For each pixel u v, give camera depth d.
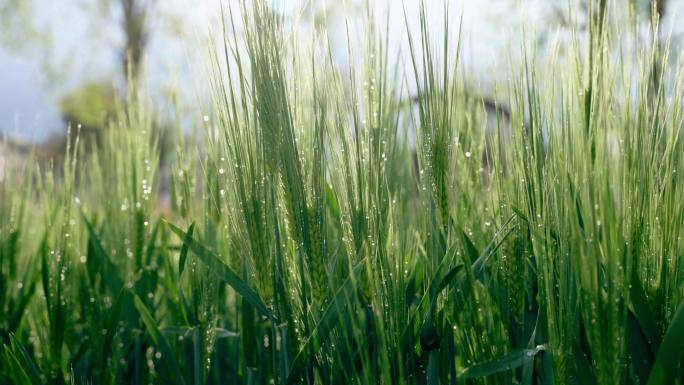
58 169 1.28
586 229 0.82
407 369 0.89
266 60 0.89
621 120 0.84
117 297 1.10
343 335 0.89
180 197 1.14
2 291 1.19
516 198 0.92
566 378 0.85
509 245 0.91
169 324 1.19
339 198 0.91
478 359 0.91
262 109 0.89
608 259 0.81
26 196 1.28
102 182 1.29
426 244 0.94
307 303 0.93
